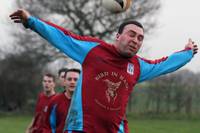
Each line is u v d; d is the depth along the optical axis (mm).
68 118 11680
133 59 11930
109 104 11328
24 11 10836
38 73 95625
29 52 96250
